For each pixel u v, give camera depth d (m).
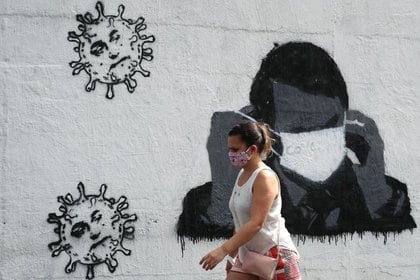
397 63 6.88
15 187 5.77
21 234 5.78
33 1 5.87
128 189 6.05
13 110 5.79
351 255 6.68
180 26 6.24
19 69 5.81
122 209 6.03
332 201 6.62
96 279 5.95
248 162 5.02
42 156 5.84
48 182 5.85
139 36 6.13
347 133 6.70
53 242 5.86
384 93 6.83
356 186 6.70
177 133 6.19
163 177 6.14
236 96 6.37
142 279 6.07
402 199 6.85
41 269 5.82
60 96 5.91
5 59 5.79
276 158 6.46
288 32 6.55
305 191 6.55
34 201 5.82
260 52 6.45
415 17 6.93
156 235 6.11
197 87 6.27
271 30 6.50
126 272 6.03
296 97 6.55
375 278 6.76
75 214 5.91
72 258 5.89
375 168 6.77
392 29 6.88
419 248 6.91
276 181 4.97
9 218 5.75
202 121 6.27
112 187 6.01
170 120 6.18
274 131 6.47
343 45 6.71
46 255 5.84
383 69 6.83
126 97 6.08
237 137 4.99
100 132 6.00
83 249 5.93
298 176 6.52
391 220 6.81
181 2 6.25
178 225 6.16
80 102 5.96
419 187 6.92
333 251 6.62
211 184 6.27
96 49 6.02
